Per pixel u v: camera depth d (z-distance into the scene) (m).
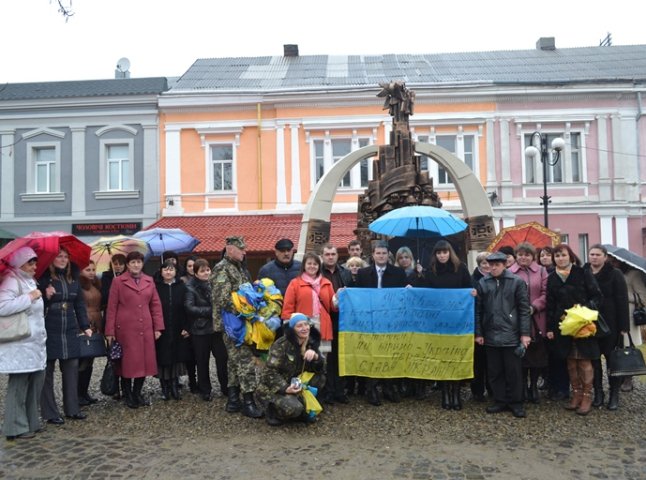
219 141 19.98
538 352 6.43
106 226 19.95
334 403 6.59
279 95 19.58
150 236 10.39
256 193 19.88
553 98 19.59
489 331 6.16
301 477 4.54
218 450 5.17
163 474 4.64
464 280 6.62
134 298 6.56
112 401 7.07
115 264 7.10
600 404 6.48
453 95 19.55
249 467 4.75
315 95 19.52
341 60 24.17
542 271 6.63
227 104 19.75
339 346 6.48
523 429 5.64
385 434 5.52
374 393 6.54
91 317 6.93
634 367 6.04
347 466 4.75
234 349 6.23
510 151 19.64
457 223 7.34
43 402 6.02
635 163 19.61
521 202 19.53
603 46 24.59
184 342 6.99
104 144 20.08
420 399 6.76
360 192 19.77
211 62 24.08
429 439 5.37
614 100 19.58
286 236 18.00
